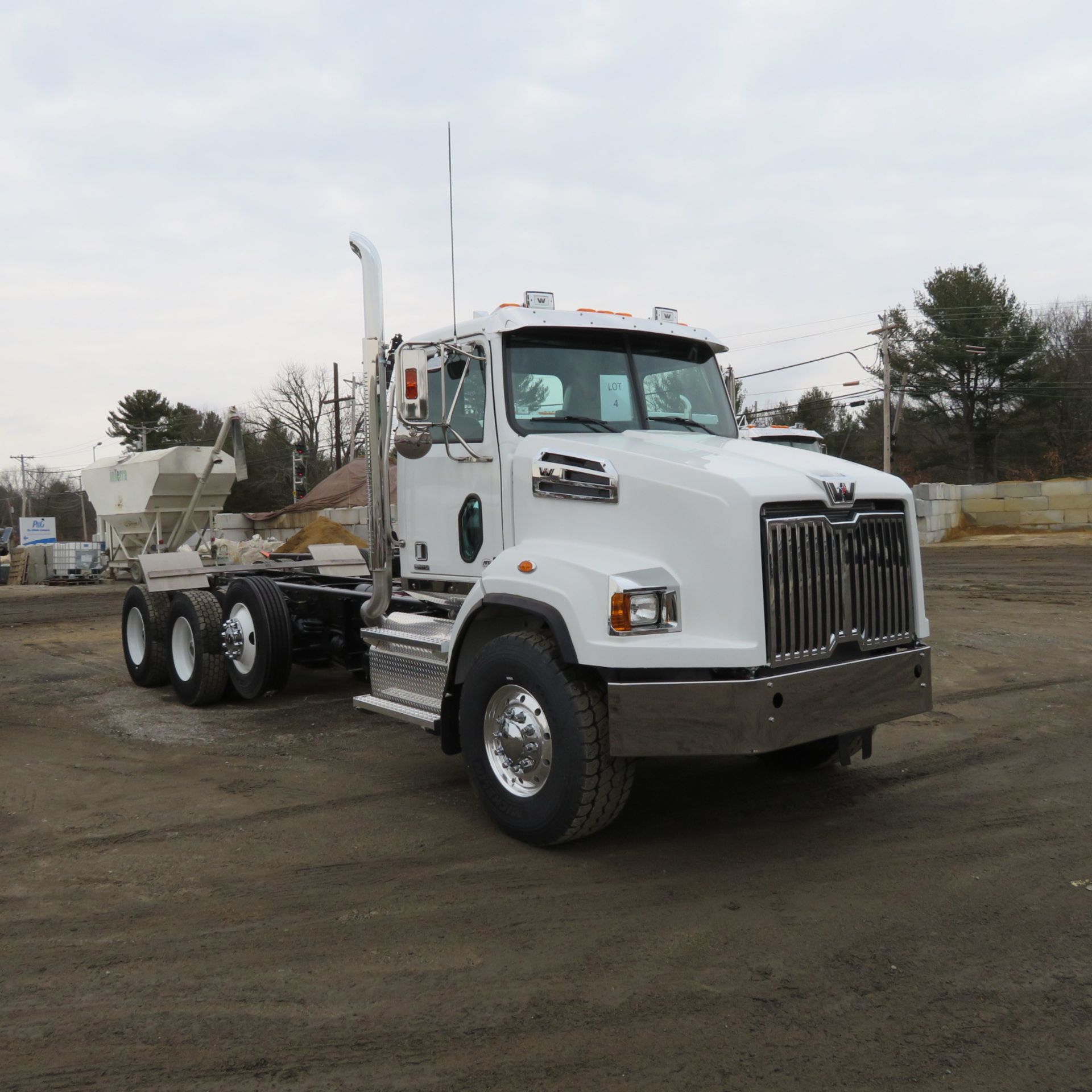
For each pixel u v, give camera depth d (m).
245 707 8.44
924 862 4.46
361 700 5.89
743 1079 2.77
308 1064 2.90
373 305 5.93
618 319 5.65
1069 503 26.58
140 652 9.54
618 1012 3.17
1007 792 5.49
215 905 4.13
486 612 5.03
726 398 6.09
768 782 5.79
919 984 3.32
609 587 4.31
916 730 6.92
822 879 4.28
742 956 3.55
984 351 41.25
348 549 8.73
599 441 5.04
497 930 3.82
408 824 5.18
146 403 71.00
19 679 10.22
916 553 4.89
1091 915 3.85
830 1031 3.02
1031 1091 2.68
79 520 92.06
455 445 5.63
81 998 3.33
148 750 6.95
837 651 4.58
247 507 61.56
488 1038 3.02
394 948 3.68
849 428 54.69
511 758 4.82
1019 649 10.25
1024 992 3.24
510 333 5.30
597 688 4.52
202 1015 3.20
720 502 4.25
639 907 4.02
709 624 4.29
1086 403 46.25
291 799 5.67
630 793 4.79
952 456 46.84
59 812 5.52
